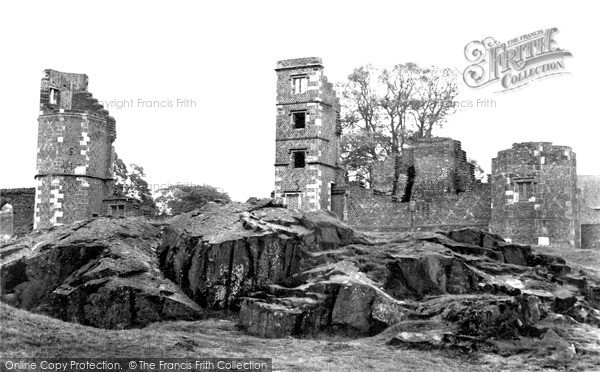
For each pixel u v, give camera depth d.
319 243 37.81
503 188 51.81
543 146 51.03
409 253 36.34
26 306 36.25
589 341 29.91
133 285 34.69
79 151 55.22
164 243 38.69
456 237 40.38
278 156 57.56
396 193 57.94
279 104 57.88
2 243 41.53
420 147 58.66
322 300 32.31
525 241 50.88
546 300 33.62
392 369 26.14
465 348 28.72
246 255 35.53
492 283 35.16
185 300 35.06
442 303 32.31
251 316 31.95
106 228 38.97
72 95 57.59
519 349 28.92
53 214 54.81
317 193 56.22
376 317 31.66
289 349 28.39
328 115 58.12
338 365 26.25
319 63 56.97
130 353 25.53
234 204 40.78
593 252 46.34
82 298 34.47
